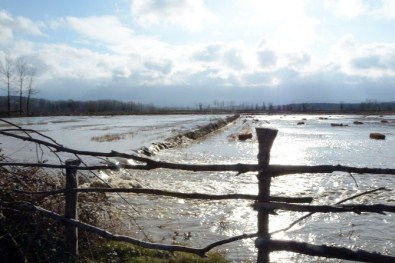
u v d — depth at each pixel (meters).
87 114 130.88
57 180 6.50
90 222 6.51
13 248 5.19
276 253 8.00
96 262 5.84
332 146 32.75
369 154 26.91
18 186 5.77
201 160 24.06
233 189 14.51
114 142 33.69
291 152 28.45
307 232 9.51
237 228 9.70
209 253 7.22
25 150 25.28
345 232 9.51
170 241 8.39
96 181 12.02
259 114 164.00
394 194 13.77
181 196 4.18
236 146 33.00
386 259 3.29
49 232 5.39
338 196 13.62
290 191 14.45
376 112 176.50
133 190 4.44
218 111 185.62
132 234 8.20
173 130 50.00
